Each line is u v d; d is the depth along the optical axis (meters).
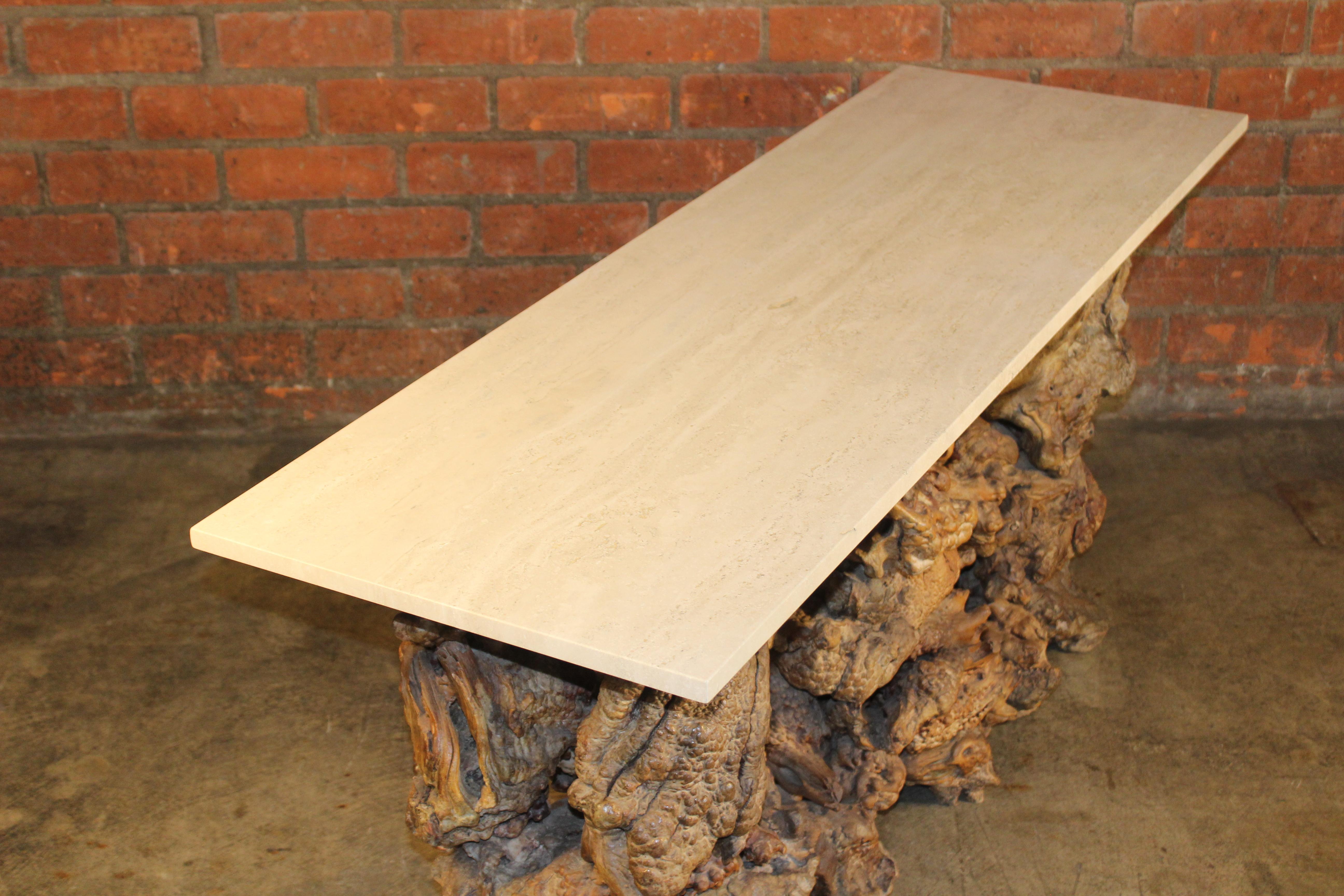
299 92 2.48
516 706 1.41
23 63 2.43
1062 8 2.45
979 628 1.84
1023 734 1.95
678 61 2.49
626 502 1.20
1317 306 2.67
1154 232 2.62
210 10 2.41
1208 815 1.78
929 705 1.74
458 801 1.42
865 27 2.47
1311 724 1.94
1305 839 1.73
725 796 1.30
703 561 1.11
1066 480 1.99
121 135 2.50
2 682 2.05
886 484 1.20
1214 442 2.68
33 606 2.22
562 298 1.58
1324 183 2.57
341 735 1.96
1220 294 2.67
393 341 2.71
